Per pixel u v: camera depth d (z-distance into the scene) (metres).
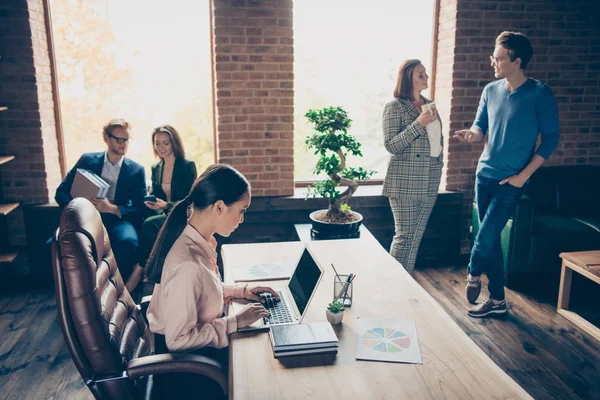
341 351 1.69
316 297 2.09
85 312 1.57
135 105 4.29
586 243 3.90
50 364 2.94
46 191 4.04
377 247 2.68
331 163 3.85
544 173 4.39
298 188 4.58
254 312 1.82
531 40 4.36
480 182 3.41
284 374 1.56
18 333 3.29
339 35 4.40
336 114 3.75
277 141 4.24
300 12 4.31
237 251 2.61
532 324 3.40
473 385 1.51
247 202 1.79
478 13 4.24
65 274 1.56
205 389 1.71
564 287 3.50
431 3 4.51
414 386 1.50
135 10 4.14
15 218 4.05
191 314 1.67
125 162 3.80
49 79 4.12
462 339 1.77
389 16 4.45
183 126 4.36
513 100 3.17
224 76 4.08
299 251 2.61
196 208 1.75
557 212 4.29
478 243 3.42
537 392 2.66
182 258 1.68
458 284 4.06
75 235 1.59
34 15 3.87
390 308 2.00
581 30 4.41
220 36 4.02
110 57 4.20
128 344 1.85
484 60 4.32
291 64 4.13
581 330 3.32
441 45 4.49
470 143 4.44
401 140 3.40
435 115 3.31
